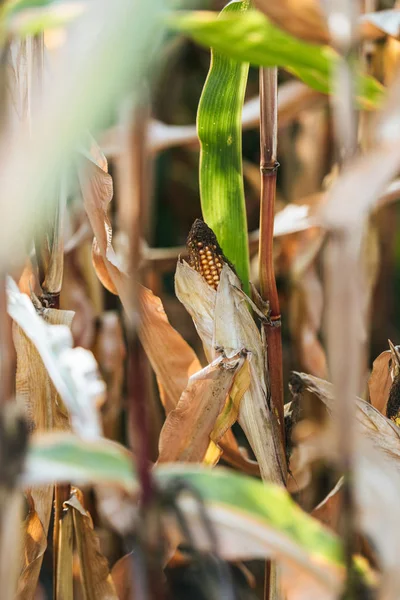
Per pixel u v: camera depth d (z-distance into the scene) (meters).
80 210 2.25
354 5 1.67
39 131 1.55
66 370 1.80
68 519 1.98
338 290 1.66
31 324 1.83
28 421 1.94
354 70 1.68
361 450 1.74
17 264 1.92
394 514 1.72
